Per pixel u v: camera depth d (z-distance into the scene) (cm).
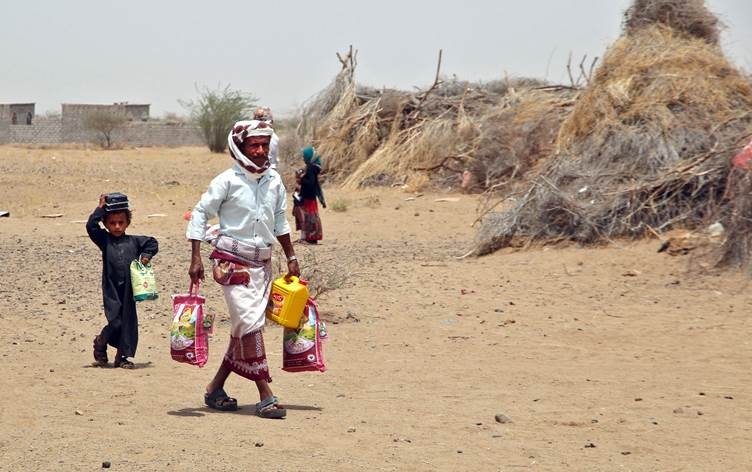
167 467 722
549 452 787
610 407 941
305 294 909
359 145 3719
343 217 2869
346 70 3891
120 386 1011
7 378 1032
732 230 1720
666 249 1859
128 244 1114
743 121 2200
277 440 809
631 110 2281
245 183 887
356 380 1065
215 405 921
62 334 1295
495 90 3944
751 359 1166
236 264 887
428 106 3784
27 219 2825
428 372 1105
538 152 3216
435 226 2689
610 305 1520
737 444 812
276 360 1167
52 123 9569
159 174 5144
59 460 735
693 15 2512
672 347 1241
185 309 909
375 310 1481
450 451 786
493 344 1265
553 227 2083
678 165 2070
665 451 793
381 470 730
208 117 7862
